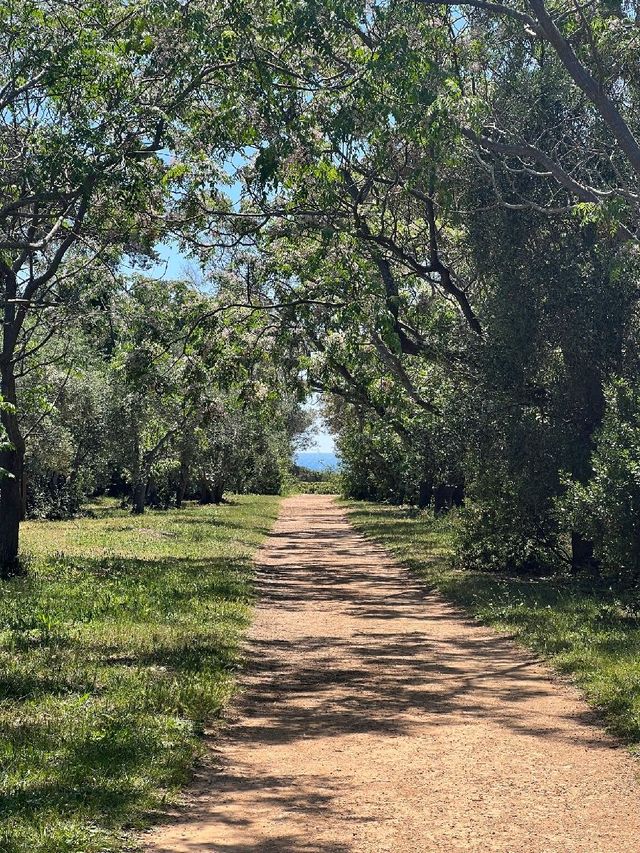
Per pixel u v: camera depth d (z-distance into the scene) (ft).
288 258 73.67
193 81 48.37
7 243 47.57
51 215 48.03
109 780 23.76
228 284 78.28
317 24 49.55
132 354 75.15
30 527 134.72
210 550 101.19
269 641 48.91
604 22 62.54
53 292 68.80
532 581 74.38
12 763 24.61
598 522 57.11
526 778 25.59
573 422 73.15
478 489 78.89
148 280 68.44
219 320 77.00
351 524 167.22
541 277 69.92
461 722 32.01
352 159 63.72
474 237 72.64
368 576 83.76
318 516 201.16
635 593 57.62
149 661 39.29
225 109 51.31
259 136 51.55
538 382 74.33
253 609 60.39
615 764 26.96
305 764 26.99
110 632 45.83
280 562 96.27
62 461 151.74
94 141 45.44
